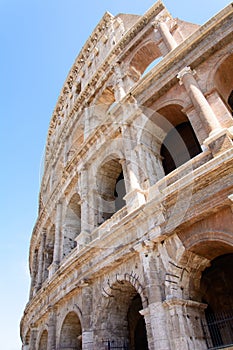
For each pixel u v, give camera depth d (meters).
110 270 16.36
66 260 21.66
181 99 18.50
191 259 13.36
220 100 16.44
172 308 12.12
